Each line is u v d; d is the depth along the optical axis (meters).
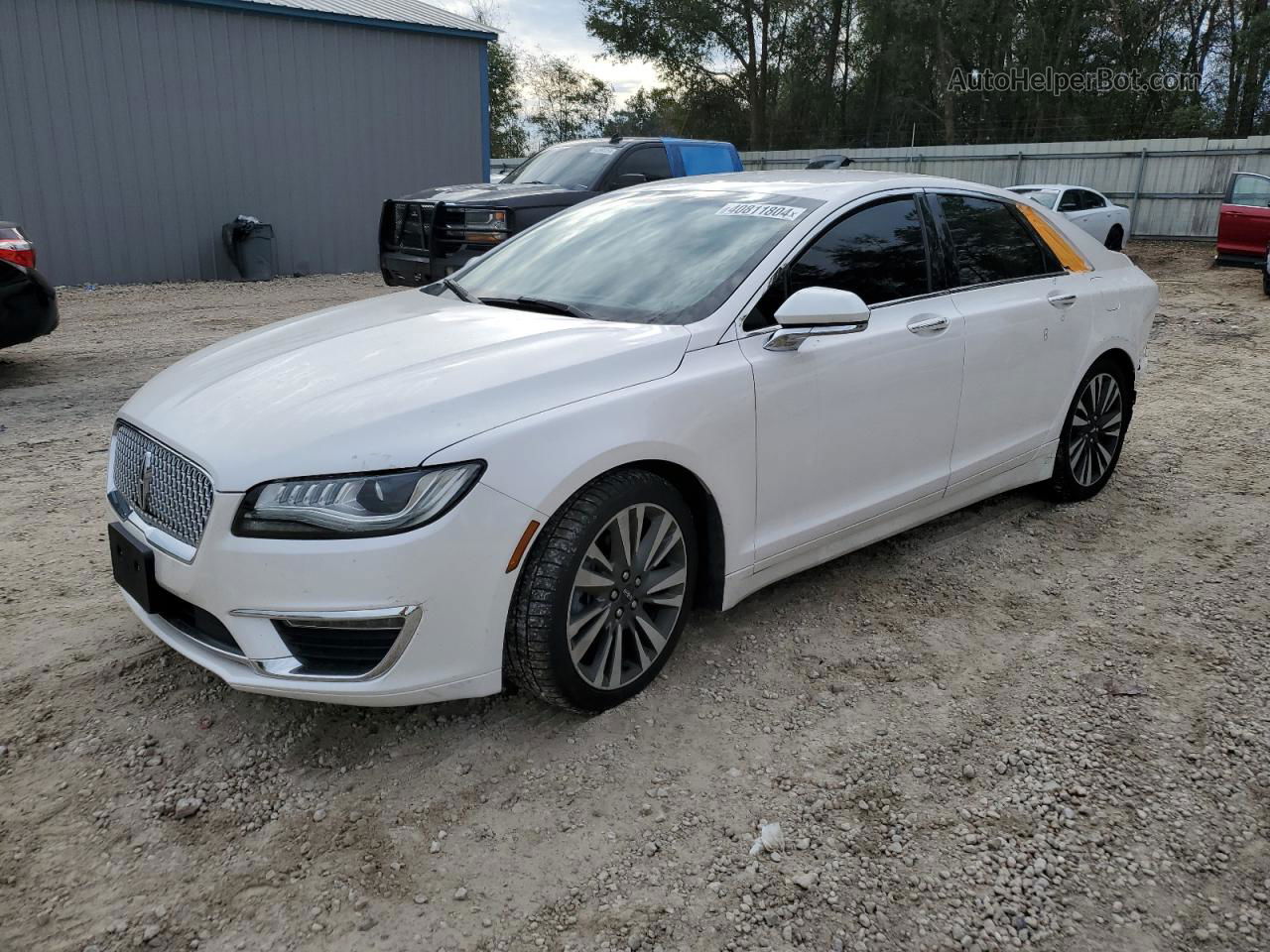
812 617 3.67
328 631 2.52
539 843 2.47
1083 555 4.27
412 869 2.38
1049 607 3.78
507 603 2.64
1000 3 35.06
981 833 2.51
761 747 2.87
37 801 2.59
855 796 2.65
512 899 2.28
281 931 2.19
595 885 2.33
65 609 3.65
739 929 2.20
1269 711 3.05
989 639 3.52
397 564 2.46
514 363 2.83
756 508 3.25
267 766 2.75
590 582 2.79
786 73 41.25
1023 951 2.15
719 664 3.32
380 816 2.56
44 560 4.09
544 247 4.01
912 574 4.05
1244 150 22.58
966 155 26.92
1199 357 8.81
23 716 2.96
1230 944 2.17
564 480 2.64
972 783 2.70
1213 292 14.09
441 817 2.56
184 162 14.55
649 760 2.80
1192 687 3.19
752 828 2.53
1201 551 4.30
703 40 40.75
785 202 3.67
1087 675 3.27
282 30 15.12
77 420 6.33
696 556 3.13
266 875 2.35
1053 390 4.42
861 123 40.34
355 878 2.34
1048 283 4.41
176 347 9.05
